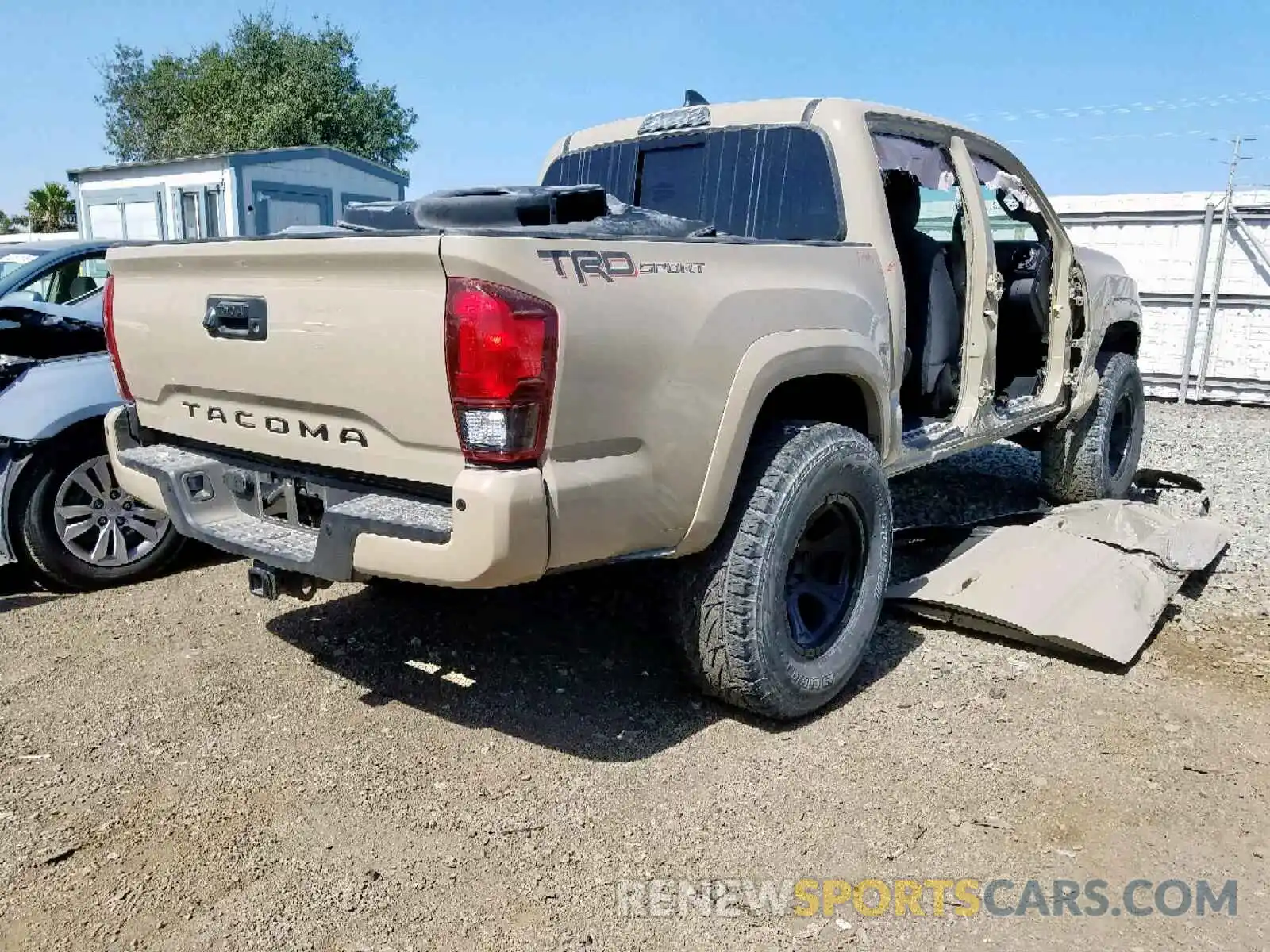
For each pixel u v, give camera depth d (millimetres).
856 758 3121
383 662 3828
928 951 2285
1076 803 2875
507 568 2504
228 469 3268
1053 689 3611
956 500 6191
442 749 3174
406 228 3469
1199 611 4367
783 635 3197
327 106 30391
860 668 3783
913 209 4332
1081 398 5352
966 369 4395
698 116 4227
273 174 14984
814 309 3279
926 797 2898
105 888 2492
